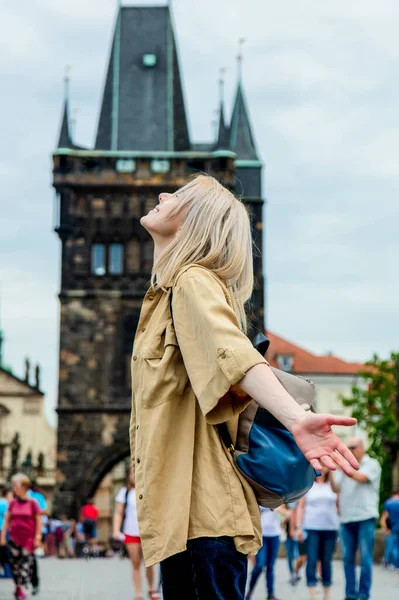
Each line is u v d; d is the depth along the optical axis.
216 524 4.67
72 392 80.44
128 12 89.81
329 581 20.53
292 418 4.42
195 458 4.80
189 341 4.73
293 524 25.69
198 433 4.83
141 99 87.25
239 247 5.05
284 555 42.22
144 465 4.80
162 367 4.82
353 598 18.70
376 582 27.30
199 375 4.65
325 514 20.39
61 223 82.12
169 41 89.25
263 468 4.75
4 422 105.56
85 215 82.81
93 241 82.69
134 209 83.12
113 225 82.69
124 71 88.00
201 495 4.72
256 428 4.82
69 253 82.25
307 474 4.82
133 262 82.38
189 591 4.74
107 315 81.56
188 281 4.83
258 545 4.78
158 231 5.20
